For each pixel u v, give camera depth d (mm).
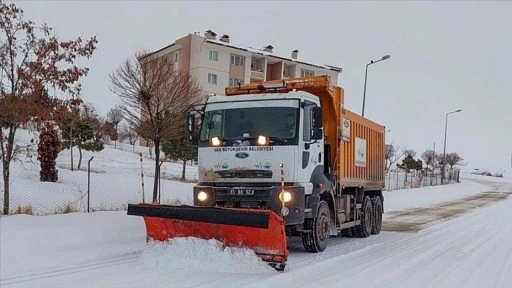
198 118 10367
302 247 11070
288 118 9328
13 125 11648
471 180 70938
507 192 42562
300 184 9234
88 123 30969
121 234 10883
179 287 6941
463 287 7266
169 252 8430
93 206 15586
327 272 8234
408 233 14492
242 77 57469
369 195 14664
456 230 15164
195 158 31266
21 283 7016
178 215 8531
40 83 11172
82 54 11953
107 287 6879
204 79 54344
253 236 8242
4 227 9828
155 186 16859
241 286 7047
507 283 7559
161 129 17219
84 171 25438
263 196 8977
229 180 9367
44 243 9352
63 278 7344
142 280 7309
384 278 7809
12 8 11172
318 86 11023
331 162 11258
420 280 7699
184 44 55688
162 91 17453
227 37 59000
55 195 16969
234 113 9672
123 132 60469
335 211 11172
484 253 10539
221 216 8156
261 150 9188
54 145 20109
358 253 10383
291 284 7270
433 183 55031
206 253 8234
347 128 11992
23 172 21297
